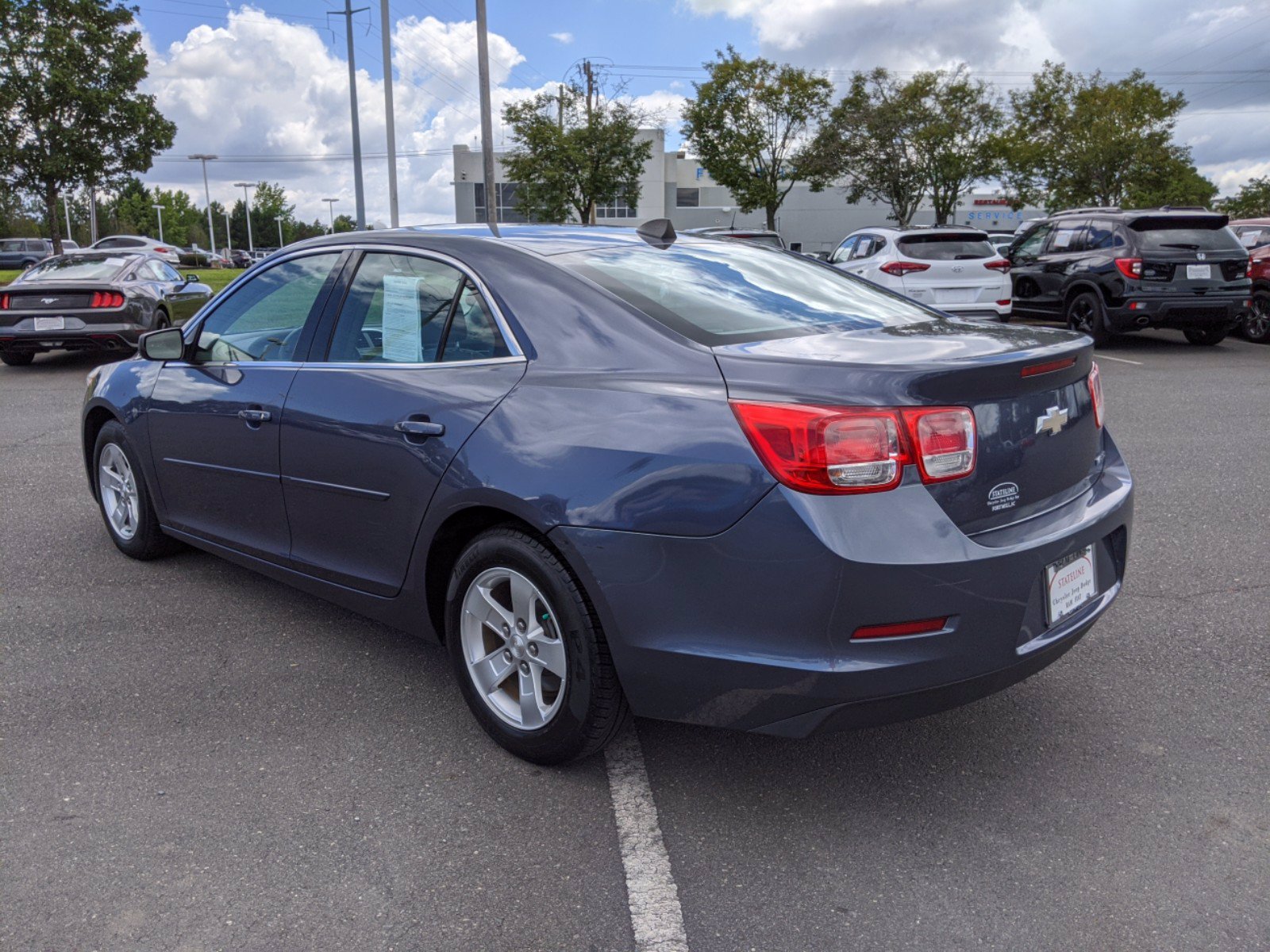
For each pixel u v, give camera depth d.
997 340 2.63
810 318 2.88
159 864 2.35
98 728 3.00
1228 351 12.16
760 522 2.24
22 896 2.23
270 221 146.38
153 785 2.70
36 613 3.92
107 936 2.11
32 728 3.00
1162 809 2.58
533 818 2.56
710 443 2.31
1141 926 2.14
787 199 61.78
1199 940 2.10
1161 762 2.82
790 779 2.76
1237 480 5.89
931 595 2.23
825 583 2.19
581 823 2.54
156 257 12.93
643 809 2.61
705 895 2.26
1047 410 2.55
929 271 12.07
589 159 37.06
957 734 3.00
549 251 3.04
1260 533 4.86
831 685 2.23
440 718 3.10
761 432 2.25
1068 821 2.54
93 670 3.41
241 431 3.55
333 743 2.94
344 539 3.23
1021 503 2.47
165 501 4.15
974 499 2.34
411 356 3.07
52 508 5.44
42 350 11.41
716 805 2.63
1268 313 12.62
